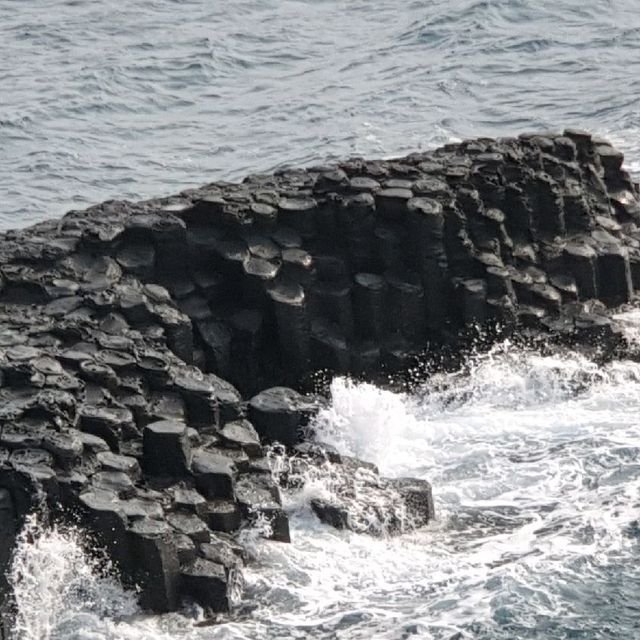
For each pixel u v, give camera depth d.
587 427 124.88
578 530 110.88
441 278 134.25
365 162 141.62
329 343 131.00
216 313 131.25
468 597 103.44
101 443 107.94
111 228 129.62
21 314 121.44
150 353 118.25
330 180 136.12
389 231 134.75
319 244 135.25
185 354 125.69
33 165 195.25
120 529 101.75
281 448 118.69
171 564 101.81
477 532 111.94
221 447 114.00
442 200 135.38
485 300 133.75
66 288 124.44
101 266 127.88
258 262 131.25
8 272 124.56
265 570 106.25
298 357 130.62
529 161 143.62
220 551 104.62
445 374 133.50
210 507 108.12
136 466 107.38
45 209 183.12
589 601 102.75
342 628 100.75
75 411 109.00
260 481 111.19
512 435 124.50
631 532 110.06
